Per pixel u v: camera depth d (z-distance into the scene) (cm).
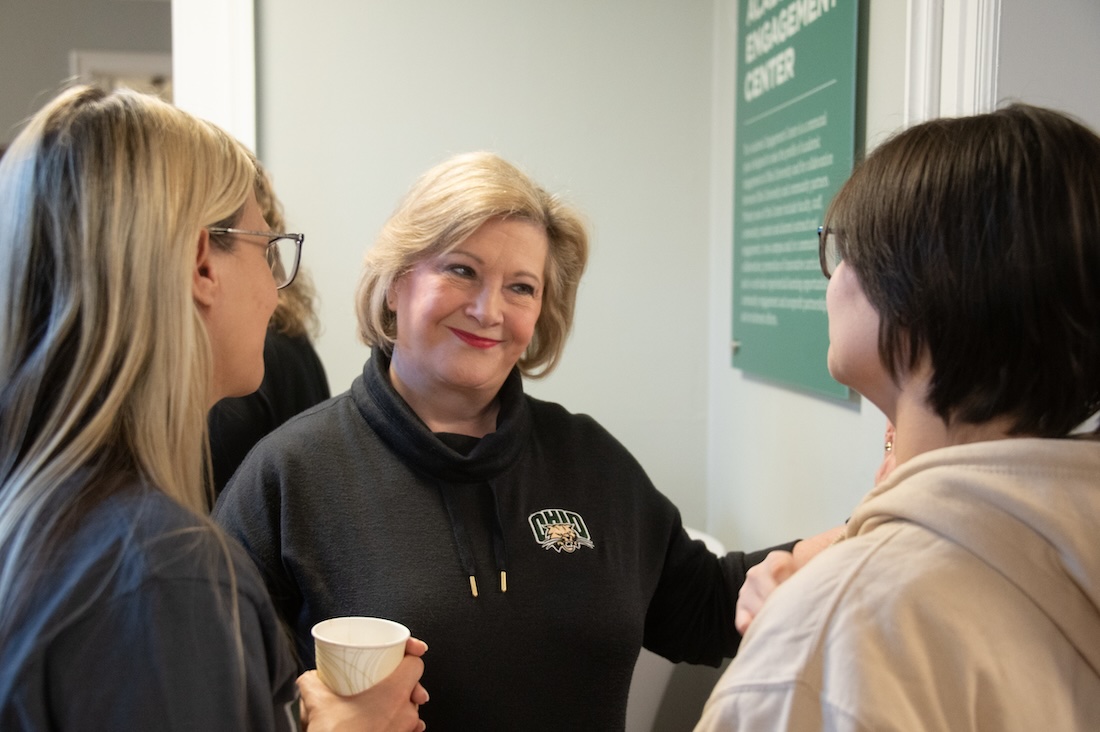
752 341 201
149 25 350
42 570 59
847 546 58
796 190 175
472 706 103
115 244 64
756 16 197
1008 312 56
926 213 58
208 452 81
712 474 235
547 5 222
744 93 206
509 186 110
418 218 110
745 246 206
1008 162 56
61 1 343
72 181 64
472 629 104
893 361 62
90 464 64
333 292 221
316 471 110
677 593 127
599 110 226
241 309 78
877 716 49
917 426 62
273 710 67
